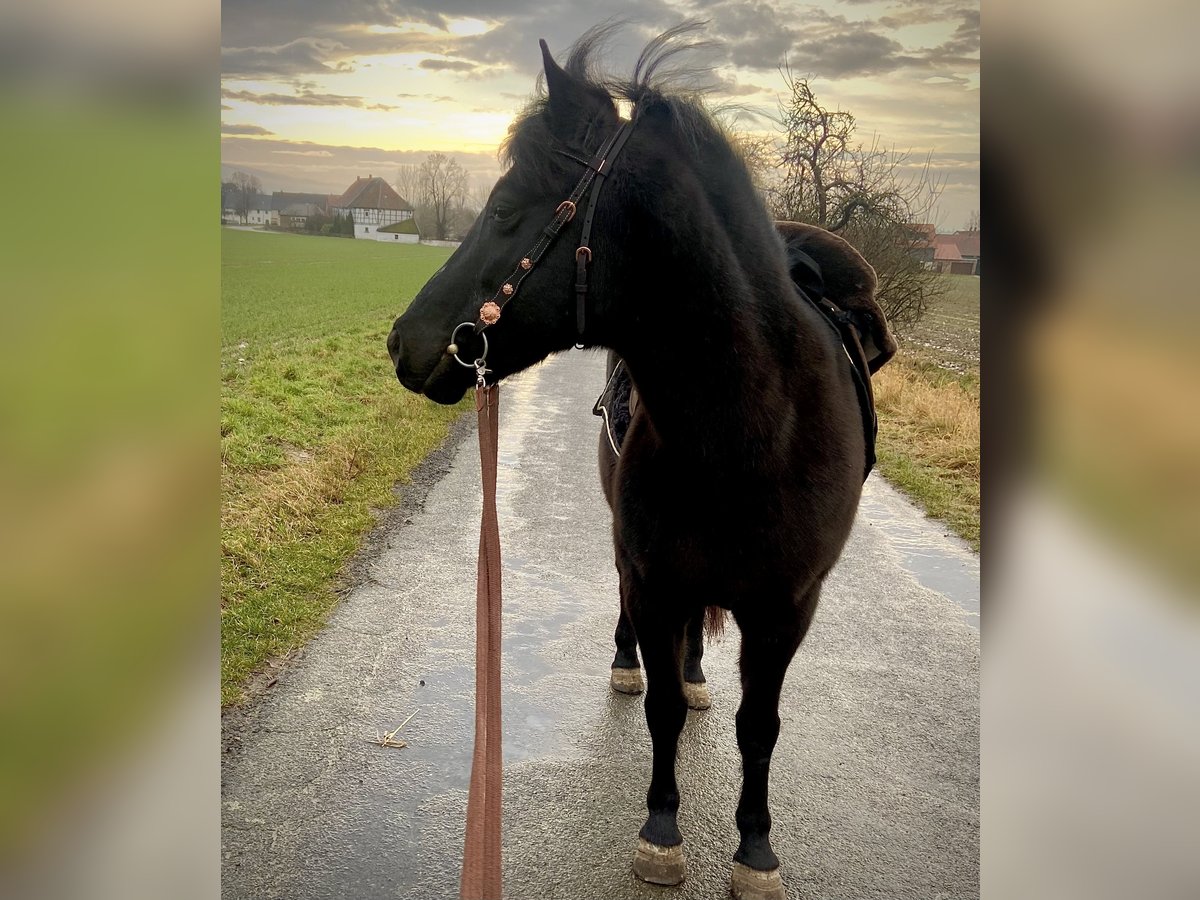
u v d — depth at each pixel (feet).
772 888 8.14
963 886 8.56
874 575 17.37
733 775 10.28
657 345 6.74
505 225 6.60
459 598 15.01
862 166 39.86
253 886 8.18
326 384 30.32
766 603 7.47
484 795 5.91
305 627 13.55
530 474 23.41
